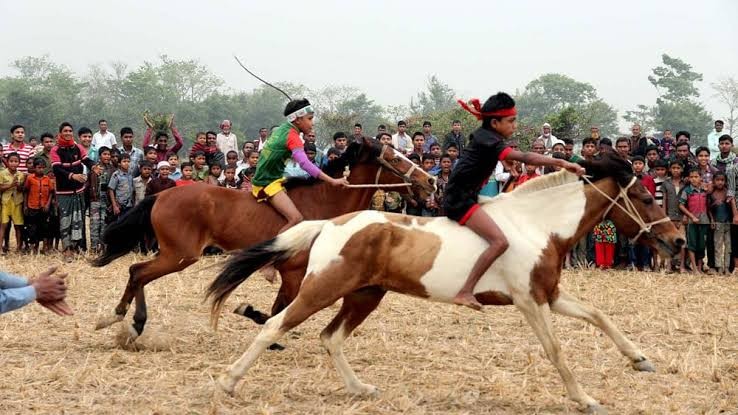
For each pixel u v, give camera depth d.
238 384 6.62
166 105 76.31
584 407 6.23
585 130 27.03
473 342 8.66
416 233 6.36
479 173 6.38
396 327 9.30
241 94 80.94
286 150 8.27
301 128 8.34
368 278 6.33
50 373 6.92
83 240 15.08
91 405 6.18
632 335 9.01
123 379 6.92
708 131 74.62
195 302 10.62
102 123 17.86
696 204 13.78
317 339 8.69
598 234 13.96
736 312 10.45
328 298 6.27
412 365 7.64
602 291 11.84
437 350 8.24
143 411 6.10
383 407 6.34
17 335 8.56
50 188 14.97
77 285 11.70
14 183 14.90
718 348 8.47
